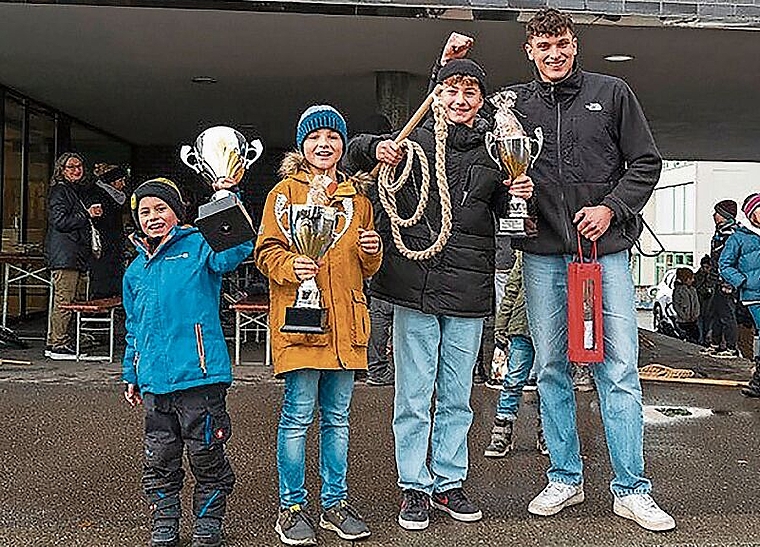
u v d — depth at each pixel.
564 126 4.05
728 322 11.46
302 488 3.86
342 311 3.78
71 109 12.71
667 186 42.16
